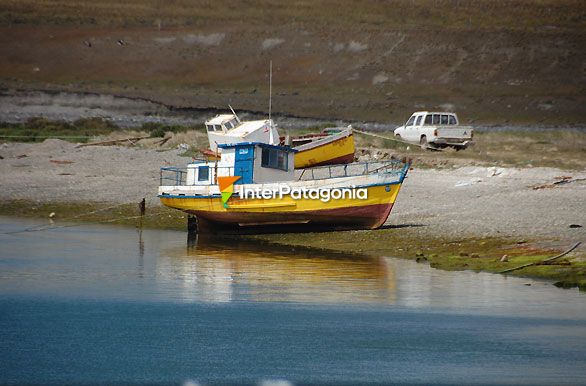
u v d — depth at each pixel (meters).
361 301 76.25
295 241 102.81
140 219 115.19
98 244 102.12
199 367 61.84
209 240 105.31
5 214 119.56
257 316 72.44
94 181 138.25
